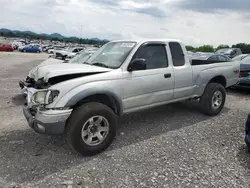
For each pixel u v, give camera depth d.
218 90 5.13
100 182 2.69
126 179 2.76
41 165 3.01
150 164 3.10
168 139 3.92
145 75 3.92
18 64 16.66
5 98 6.23
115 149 3.52
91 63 4.16
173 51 4.48
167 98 4.38
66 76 3.33
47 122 2.97
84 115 3.11
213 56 10.29
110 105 3.74
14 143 3.60
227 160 3.25
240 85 7.60
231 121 4.92
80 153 3.21
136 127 4.45
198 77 4.85
